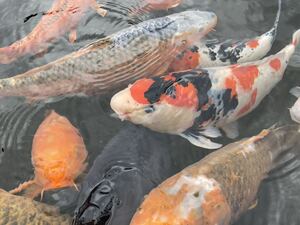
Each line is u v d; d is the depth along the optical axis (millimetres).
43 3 2412
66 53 2229
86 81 2072
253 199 1875
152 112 1930
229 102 1997
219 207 1767
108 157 1908
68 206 1862
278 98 2111
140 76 2109
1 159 2002
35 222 1809
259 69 2035
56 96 2092
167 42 2109
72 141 1931
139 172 1865
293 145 1969
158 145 1955
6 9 2406
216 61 2133
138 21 2326
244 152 1888
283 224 1862
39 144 1929
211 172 1821
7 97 2094
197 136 1998
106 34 2287
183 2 2391
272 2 2402
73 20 2285
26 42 2205
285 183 1928
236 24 2332
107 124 2051
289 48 2117
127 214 1782
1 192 1870
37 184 1913
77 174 1900
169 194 1766
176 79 1957
